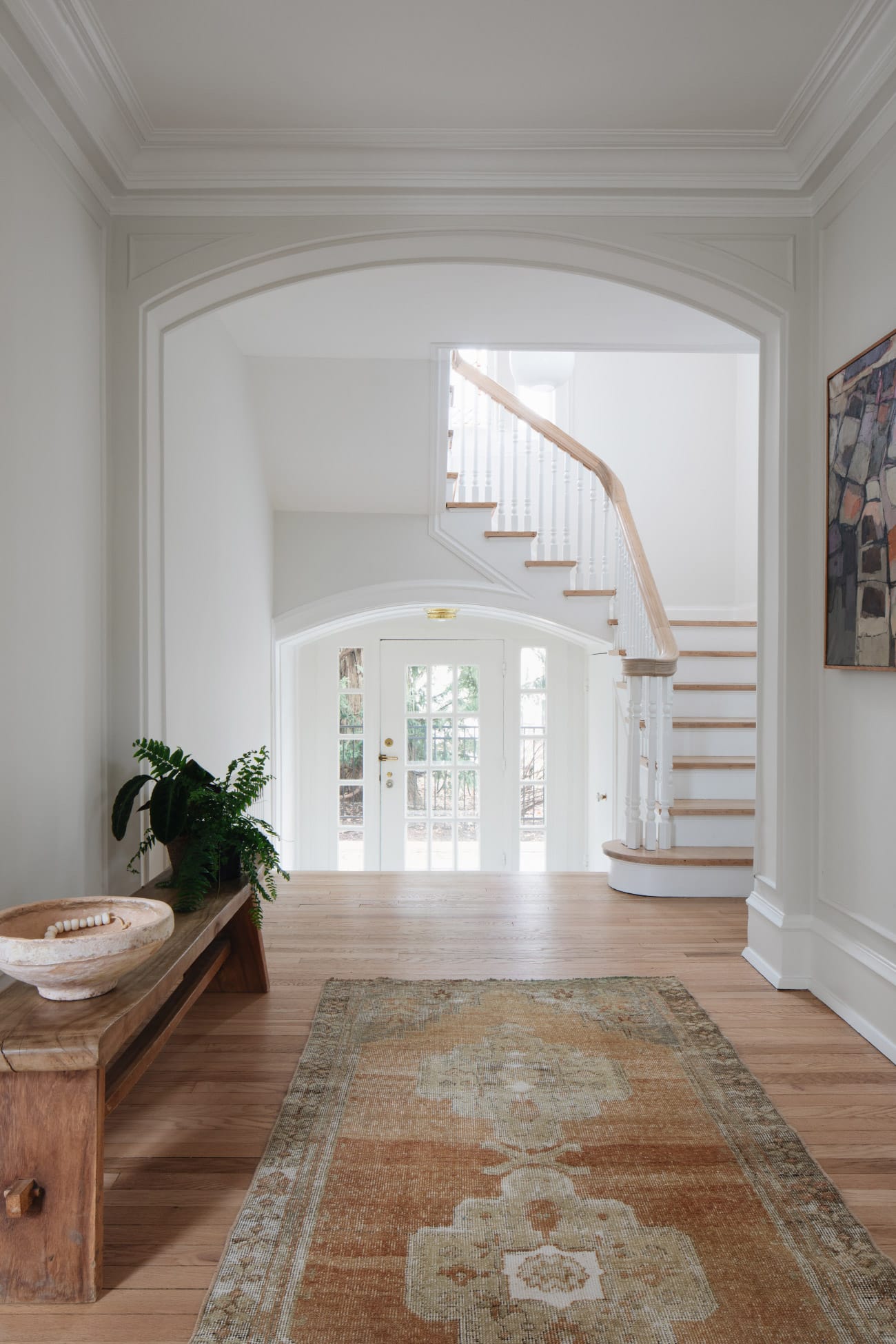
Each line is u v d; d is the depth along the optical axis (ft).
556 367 21.50
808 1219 6.06
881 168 8.95
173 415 11.92
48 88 8.36
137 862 10.39
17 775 7.94
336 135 9.99
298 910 13.44
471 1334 5.00
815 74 8.96
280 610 19.24
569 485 19.61
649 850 14.87
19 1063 5.25
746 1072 8.26
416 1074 8.18
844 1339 4.98
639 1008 9.75
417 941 12.01
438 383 16.78
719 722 16.98
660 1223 6.00
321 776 24.16
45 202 8.63
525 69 8.93
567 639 23.30
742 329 11.51
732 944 12.04
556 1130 7.21
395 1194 6.33
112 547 10.34
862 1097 7.86
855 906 9.46
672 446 23.57
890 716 8.68
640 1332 5.02
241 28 8.28
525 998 10.00
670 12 8.09
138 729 10.34
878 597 8.70
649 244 10.71
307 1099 7.69
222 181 10.37
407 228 10.68
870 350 8.88
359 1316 5.14
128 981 6.28
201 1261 5.70
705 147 10.18
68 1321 5.21
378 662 24.14
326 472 18.37
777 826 10.74
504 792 24.18
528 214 10.69
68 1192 5.41
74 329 9.39
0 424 7.63
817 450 10.49
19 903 7.98
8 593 7.75
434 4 7.98
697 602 23.50
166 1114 7.50
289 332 15.03
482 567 19.30
